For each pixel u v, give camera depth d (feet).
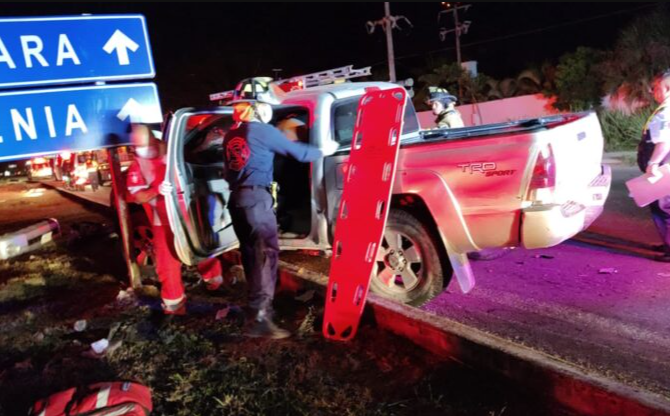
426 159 14.61
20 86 15.60
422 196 14.64
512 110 73.92
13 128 15.55
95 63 16.72
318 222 17.07
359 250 13.74
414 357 12.17
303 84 23.97
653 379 11.05
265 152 13.47
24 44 15.61
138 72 17.52
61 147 16.33
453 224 14.33
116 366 12.95
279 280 17.81
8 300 19.29
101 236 28.55
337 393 10.88
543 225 13.17
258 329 13.78
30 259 25.72
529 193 13.26
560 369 9.86
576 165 13.88
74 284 20.65
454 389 10.77
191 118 18.98
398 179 14.98
